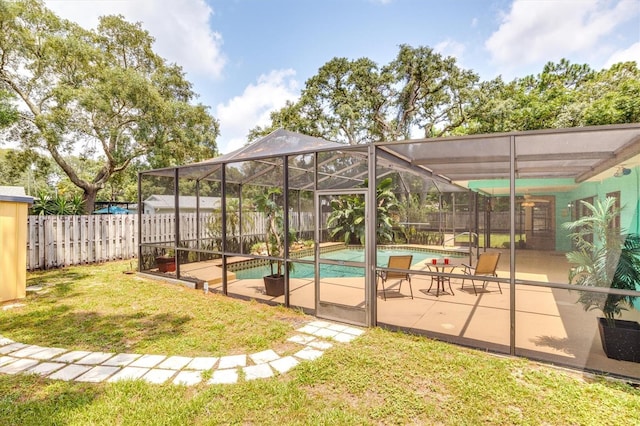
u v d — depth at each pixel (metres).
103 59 13.39
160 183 10.29
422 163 5.72
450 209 11.87
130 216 10.68
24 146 13.19
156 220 11.06
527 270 9.07
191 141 15.99
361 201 5.11
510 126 18.06
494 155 4.96
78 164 30.98
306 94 20.78
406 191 10.80
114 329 4.58
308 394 2.96
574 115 15.25
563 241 11.86
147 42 15.99
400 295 6.31
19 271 5.99
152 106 13.28
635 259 3.52
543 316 5.03
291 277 8.34
